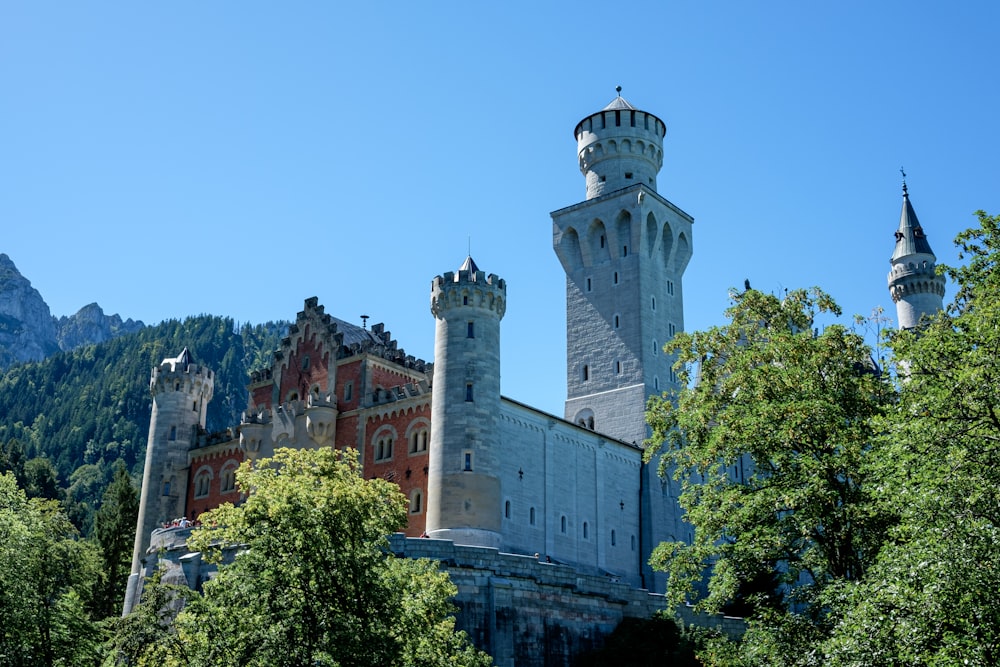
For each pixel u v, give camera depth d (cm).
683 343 4638
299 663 3253
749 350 4241
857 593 2927
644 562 8512
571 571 5888
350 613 3353
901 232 10894
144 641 4028
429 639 3819
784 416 3853
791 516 3816
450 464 6706
